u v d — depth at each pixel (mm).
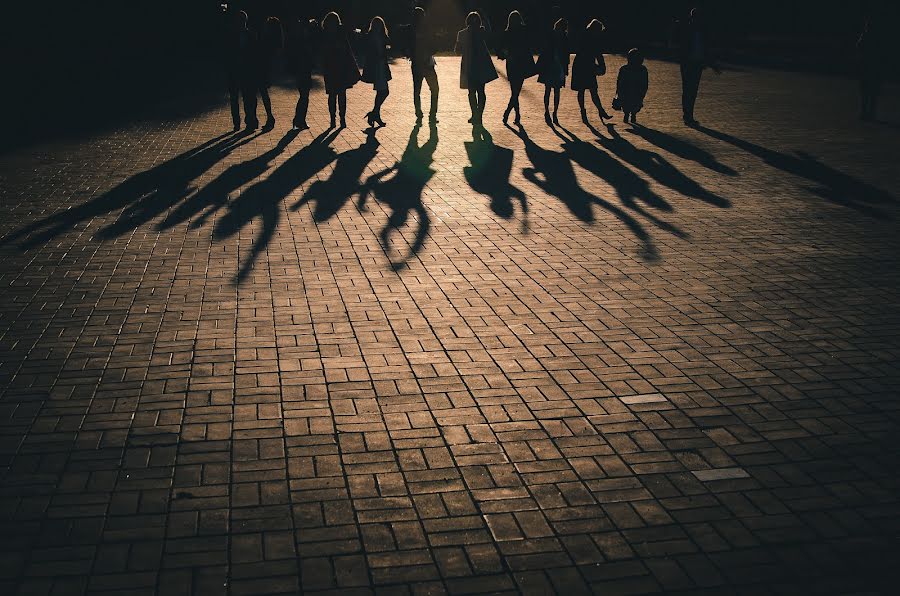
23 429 5129
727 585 3844
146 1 31578
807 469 4812
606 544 4125
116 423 5223
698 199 11047
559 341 6516
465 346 6402
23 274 7898
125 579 3824
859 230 9711
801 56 33125
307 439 5059
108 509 4352
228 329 6672
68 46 28422
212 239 9062
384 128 16359
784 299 7508
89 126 16547
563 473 4738
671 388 5777
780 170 12812
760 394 5711
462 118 17734
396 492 4535
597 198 11031
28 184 11539
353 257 8492
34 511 4320
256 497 4477
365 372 5949
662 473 4754
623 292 7609
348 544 4098
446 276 7969
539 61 16906
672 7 40875
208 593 3742
